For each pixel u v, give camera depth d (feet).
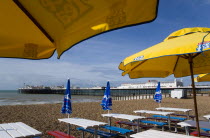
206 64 14.96
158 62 15.24
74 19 5.23
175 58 15.51
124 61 12.75
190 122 16.02
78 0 4.79
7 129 13.33
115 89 257.14
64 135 16.39
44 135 21.39
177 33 12.45
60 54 5.92
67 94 19.07
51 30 5.65
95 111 44.52
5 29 5.74
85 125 15.43
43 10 5.01
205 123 15.70
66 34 5.72
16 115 36.27
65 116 36.01
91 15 5.17
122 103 70.69
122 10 5.04
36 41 6.14
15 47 6.07
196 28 12.28
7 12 5.19
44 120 31.27
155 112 24.27
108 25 5.16
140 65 14.80
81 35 5.53
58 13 5.08
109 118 22.91
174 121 22.74
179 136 11.53
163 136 11.50
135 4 4.87
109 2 4.91
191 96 111.75
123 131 17.62
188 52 8.91
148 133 12.26
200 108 50.47
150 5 4.72
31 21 5.40
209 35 9.23
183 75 16.22
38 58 6.34
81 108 50.98
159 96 28.40
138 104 65.92
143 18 4.89
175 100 83.30
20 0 4.68
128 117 20.27
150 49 11.25
